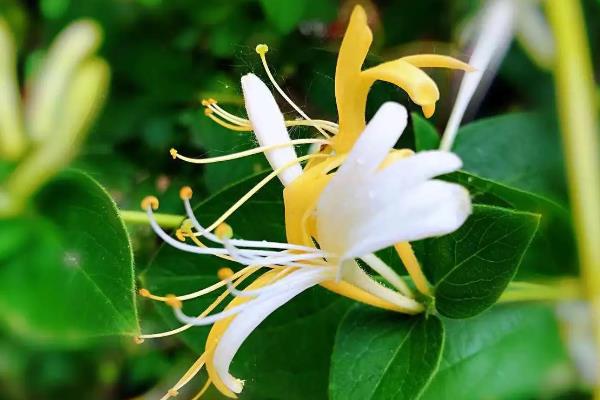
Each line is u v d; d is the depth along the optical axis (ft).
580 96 0.87
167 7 0.98
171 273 0.82
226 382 0.73
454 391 0.83
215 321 0.72
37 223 0.74
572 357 0.87
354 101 0.71
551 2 0.88
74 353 1.37
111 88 0.97
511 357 0.84
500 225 0.74
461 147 0.87
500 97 0.99
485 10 0.91
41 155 0.80
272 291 0.72
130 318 0.72
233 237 0.80
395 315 0.76
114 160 0.95
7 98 0.83
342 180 0.68
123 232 0.73
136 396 1.33
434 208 0.66
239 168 0.87
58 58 0.90
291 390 0.83
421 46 0.99
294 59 0.89
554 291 0.83
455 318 0.75
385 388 0.74
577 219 0.84
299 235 0.71
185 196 0.73
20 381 1.39
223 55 0.96
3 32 0.88
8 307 0.72
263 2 0.93
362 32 0.69
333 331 0.83
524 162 0.87
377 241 0.67
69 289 0.73
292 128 0.77
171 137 0.95
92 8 1.00
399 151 0.68
